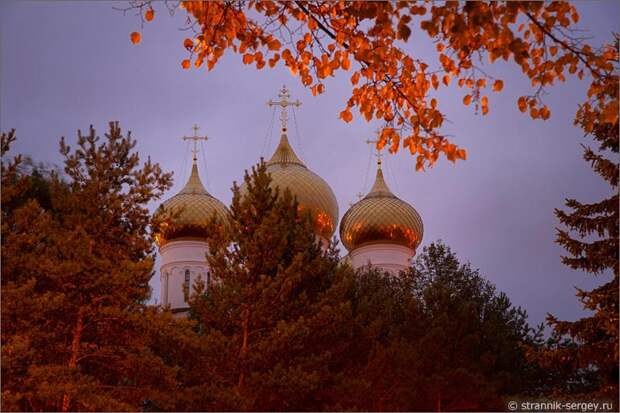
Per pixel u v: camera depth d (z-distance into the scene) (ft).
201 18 51.93
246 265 98.07
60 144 91.56
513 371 121.08
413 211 206.59
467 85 49.16
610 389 87.40
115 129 92.58
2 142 85.15
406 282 133.18
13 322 77.66
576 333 87.25
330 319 94.22
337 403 92.53
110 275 80.43
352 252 206.90
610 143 90.63
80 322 83.30
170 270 202.39
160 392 81.30
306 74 53.78
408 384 102.73
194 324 86.17
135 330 84.02
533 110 47.47
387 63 51.78
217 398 82.07
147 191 91.40
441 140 50.42
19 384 78.07
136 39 53.42
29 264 78.64
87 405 75.36
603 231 89.97
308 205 201.77
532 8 42.11
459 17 42.14
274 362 91.76
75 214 88.17
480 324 124.16
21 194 85.92
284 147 213.46
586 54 46.37
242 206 103.45
